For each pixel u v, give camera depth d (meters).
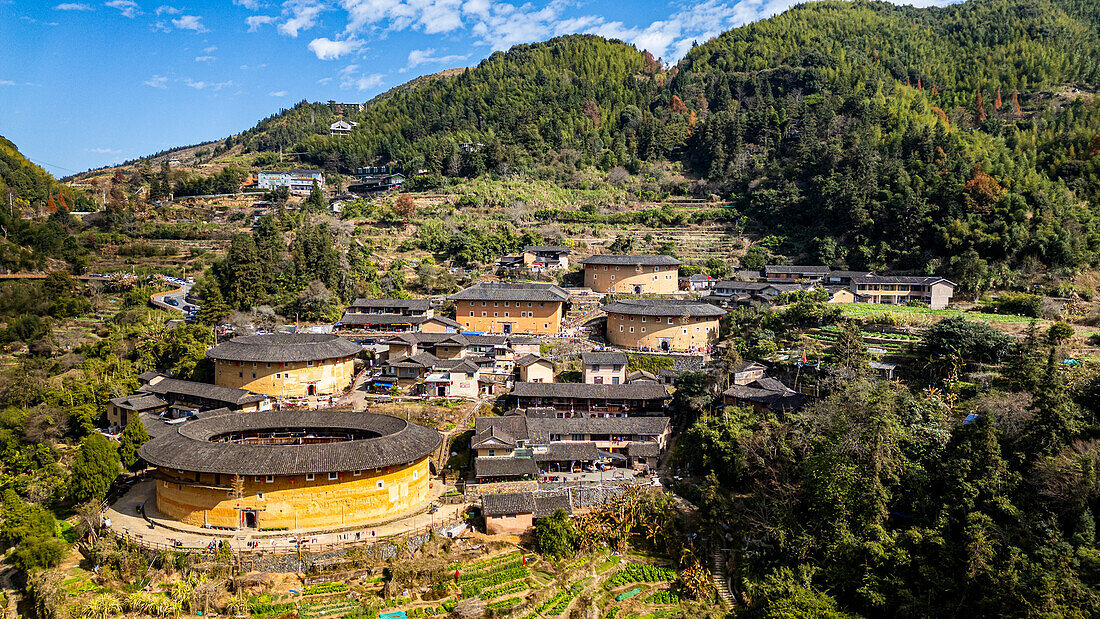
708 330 103.00
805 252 141.25
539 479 69.44
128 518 60.22
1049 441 50.94
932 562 47.78
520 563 56.03
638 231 159.50
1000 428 54.59
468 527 60.75
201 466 55.75
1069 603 40.28
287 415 70.62
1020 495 48.47
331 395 87.75
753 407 75.81
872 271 127.56
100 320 110.88
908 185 137.00
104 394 83.38
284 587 51.16
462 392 87.88
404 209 162.38
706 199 180.25
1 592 50.97
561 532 58.16
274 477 56.75
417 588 51.75
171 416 81.31
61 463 72.44
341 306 118.94
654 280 125.50
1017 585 42.19
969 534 46.28
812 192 153.25
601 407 83.12
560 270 137.12
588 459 71.38
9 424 75.19
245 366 87.06
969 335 74.69
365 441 59.97
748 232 156.12
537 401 84.38
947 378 74.31
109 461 63.91
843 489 53.47
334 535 56.41
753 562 55.31
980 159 142.00
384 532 57.16
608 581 55.66
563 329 111.06
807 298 108.06
